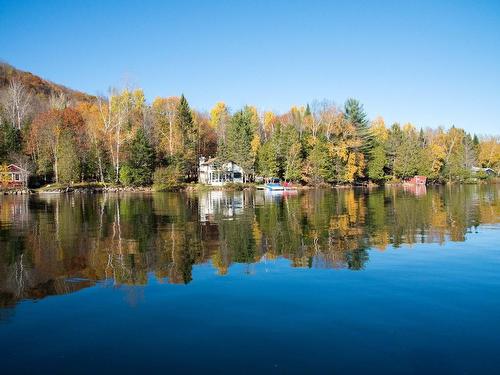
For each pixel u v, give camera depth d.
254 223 27.08
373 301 10.91
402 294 11.48
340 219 29.05
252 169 89.00
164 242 20.05
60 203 47.53
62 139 78.12
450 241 19.75
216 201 49.41
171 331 9.18
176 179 79.31
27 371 7.55
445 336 8.73
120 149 84.31
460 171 109.62
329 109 93.19
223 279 13.21
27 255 17.16
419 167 105.31
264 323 9.54
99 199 54.84
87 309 10.62
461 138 132.62
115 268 14.82
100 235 22.39
